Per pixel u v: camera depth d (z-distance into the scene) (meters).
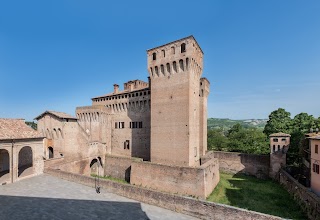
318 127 48.31
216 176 38.06
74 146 45.38
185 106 39.19
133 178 38.62
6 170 38.16
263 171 44.91
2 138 28.78
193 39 39.41
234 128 90.81
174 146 40.12
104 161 49.69
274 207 27.52
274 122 63.00
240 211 17.12
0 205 21.27
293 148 46.28
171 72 41.28
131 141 56.25
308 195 25.12
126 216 19.06
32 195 24.47
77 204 21.83
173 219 18.62
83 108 60.09
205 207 18.75
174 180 33.03
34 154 34.19
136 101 55.31
